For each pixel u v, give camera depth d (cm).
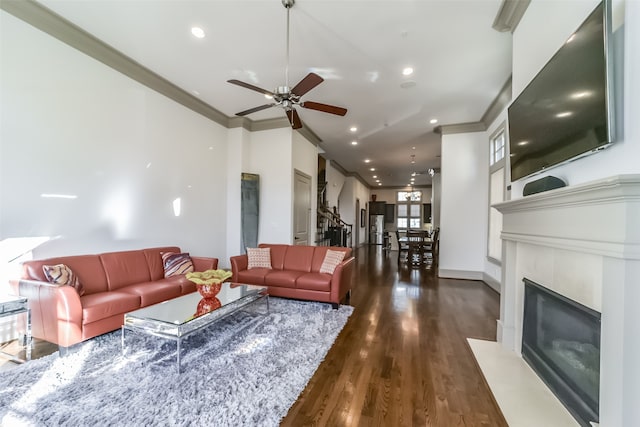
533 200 193
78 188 304
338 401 185
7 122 251
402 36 294
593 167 155
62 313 231
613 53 136
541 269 212
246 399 182
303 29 286
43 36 272
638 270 119
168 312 249
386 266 727
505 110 428
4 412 167
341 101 453
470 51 318
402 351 257
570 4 179
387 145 712
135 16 271
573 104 161
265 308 362
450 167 568
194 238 466
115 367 218
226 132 543
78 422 160
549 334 200
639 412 119
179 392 188
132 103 360
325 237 843
